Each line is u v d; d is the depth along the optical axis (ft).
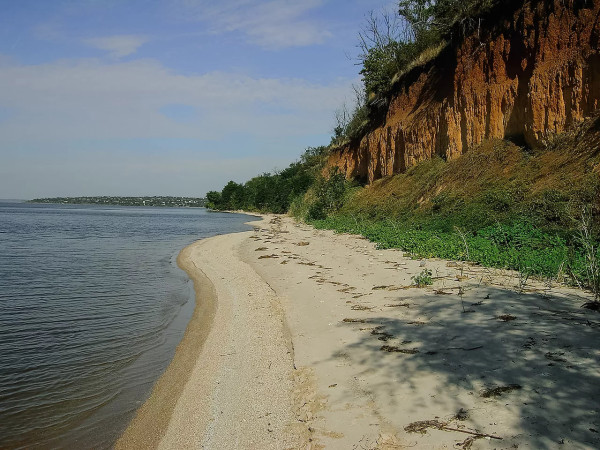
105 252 80.53
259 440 16.25
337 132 175.73
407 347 21.15
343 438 14.70
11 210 332.39
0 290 45.50
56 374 24.27
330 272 45.11
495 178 60.18
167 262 67.97
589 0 54.49
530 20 62.69
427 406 15.61
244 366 23.62
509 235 44.24
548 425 13.38
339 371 19.88
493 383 16.40
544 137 56.65
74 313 36.76
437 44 94.17
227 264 61.82
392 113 105.50
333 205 122.62
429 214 67.36
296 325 28.30
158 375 24.02
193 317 35.63
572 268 31.76
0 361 26.04
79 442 17.75
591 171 46.21
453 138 75.10
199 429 17.83
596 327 20.71
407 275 37.86
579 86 53.11
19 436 18.22
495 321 22.95
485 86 69.56
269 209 271.49
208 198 422.82
